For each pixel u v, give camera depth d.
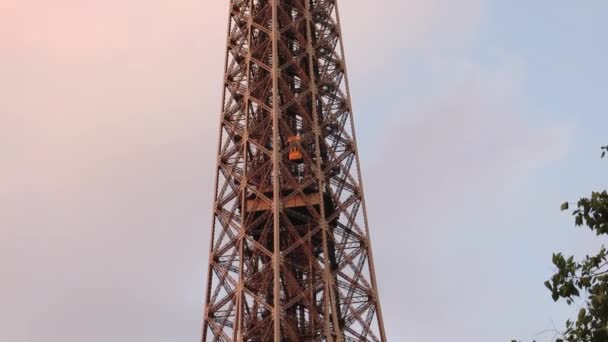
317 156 100.62
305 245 93.38
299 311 93.31
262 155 102.50
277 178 95.31
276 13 110.56
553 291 35.03
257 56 110.81
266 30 111.00
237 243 95.19
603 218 35.66
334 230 98.56
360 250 96.25
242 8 116.75
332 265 96.88
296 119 108.62
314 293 93.44
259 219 94.81
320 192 97.75
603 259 34.78
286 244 96.31
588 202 35.94
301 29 114.25
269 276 90.56
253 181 100.38
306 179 99.62
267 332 86.94
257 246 93.00
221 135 104.19
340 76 111.88
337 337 87.62
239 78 109.88
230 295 91.88
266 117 104.62
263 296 89.75
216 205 98.75
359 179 102.25
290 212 95.94
